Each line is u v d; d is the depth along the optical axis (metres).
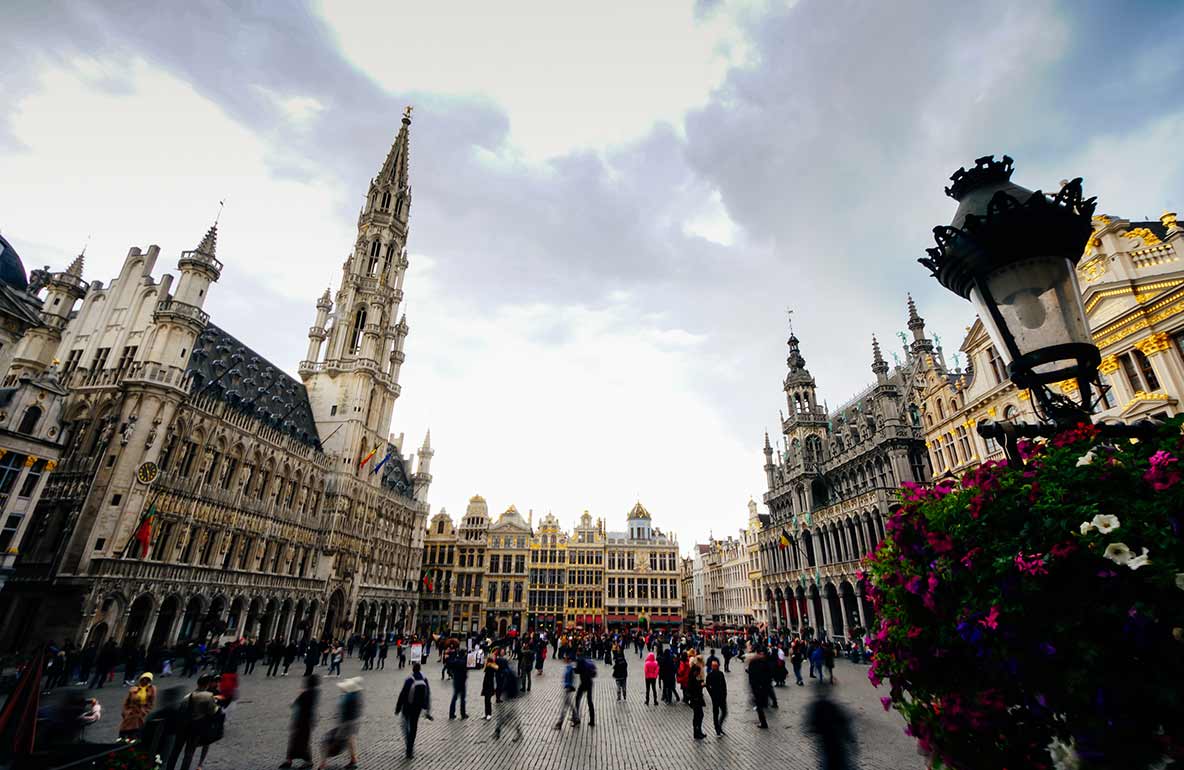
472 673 36.12
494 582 99.19
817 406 64.62
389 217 94.75
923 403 42.59
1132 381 24.42
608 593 99.00
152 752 10.45
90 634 34.56
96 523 36.50
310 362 78.38
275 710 21.00
